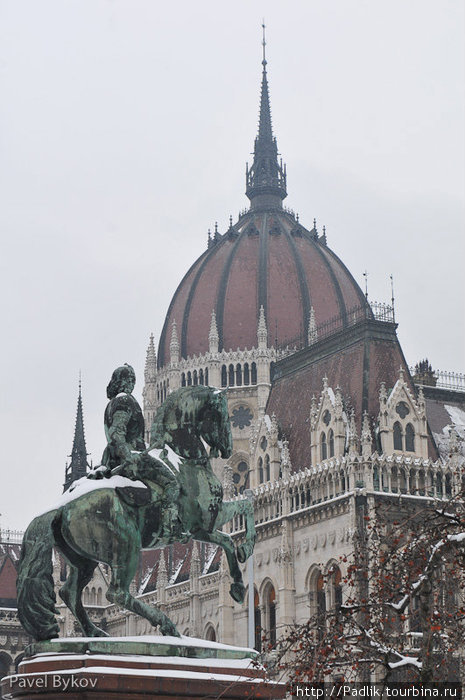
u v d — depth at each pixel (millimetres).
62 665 36969
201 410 41906
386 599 57906
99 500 39406
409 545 61000
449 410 174125
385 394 154625
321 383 171875
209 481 41500
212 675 37812
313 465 159625
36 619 38781
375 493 147125
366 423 151375
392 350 165375
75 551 39562
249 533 42469
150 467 40312
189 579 195250
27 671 37594
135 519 39906
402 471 150750
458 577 65062
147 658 37719
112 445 40906
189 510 40969
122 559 39281
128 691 36406
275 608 160875
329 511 151875
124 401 41438
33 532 39406
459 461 159375
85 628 40312
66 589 40469
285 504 160875
